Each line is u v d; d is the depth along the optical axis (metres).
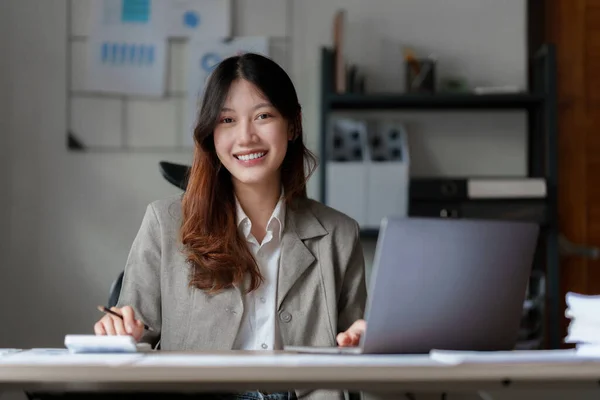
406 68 3.37
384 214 3.22
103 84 3.45
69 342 1.26
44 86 3.45
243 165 1.71
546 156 3.31
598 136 3.55
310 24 3.52
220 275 1.66
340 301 1.80
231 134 1.71
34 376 1.02
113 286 1.92
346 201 3.23
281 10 3.51
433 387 1.05
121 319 1.47
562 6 3.57
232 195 1.77
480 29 3.54
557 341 3.19
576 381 1.06
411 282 1.24
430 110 3.53
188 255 1.68
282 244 1.74
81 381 1.04
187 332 1.67
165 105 3.48
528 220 3.20
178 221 1.75
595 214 3.53
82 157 3.46
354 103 3.30
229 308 1.66
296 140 1.83
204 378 1.00
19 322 3.43
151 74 3.46
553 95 3.25
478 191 3.22
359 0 3.52
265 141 1.71
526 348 3.12
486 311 1.32
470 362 1.06
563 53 3.56
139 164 3.47
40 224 3.45
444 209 3.21
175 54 3.48
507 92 3.29
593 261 3.53
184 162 3.48
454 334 1.30
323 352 1.31
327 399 1.60
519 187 3.21
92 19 3.45
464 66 3.54
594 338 1.26
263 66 1.72
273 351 1.36
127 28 3.46
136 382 1.03
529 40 3.69
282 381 1.01
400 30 3.53
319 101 3.36
